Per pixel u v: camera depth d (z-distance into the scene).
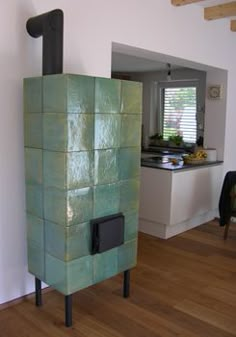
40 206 2.30
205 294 2.76
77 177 2.13
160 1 3.29
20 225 2.54
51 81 2.09
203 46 3.92
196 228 4.38
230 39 4.35
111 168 2.33
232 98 4.54
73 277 2.21
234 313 2.50
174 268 3.22
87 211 2.22
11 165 2.44
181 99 5.98
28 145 2.34
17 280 2.58
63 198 2.11
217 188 4.59
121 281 2.95
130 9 3.00
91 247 2.28
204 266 3.27
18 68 2.38
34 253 2.43
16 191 2.49
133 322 2.37
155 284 2.91
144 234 4.12
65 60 2.59
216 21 4.06
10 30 2.31
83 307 2.53
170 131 6.23
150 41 3.24
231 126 4.61
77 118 2.08
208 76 4.58
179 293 2.76
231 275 3.10
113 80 2.25
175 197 3.89
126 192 2.47
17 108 2.42
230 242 3.91
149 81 6.27
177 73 5.87
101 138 2.23
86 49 2.71
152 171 3.96
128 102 2.38
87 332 2.25
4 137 2.38
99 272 2.37
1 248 2.46
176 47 3.55
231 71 4.45
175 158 4.70
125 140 2.40
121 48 3.14
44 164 2.22
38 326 2.30
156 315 2.45
